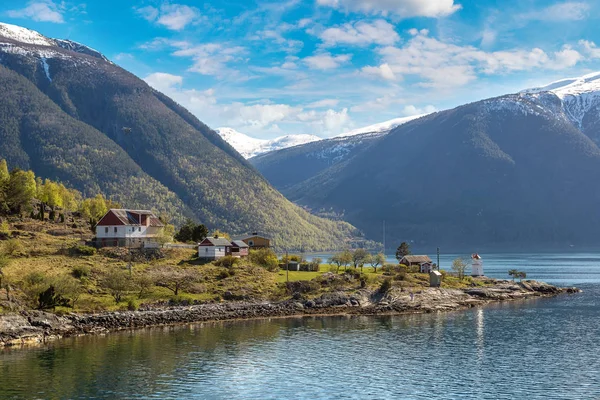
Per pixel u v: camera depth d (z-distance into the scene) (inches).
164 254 7490.2
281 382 3927.2
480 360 4493.1
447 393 3715.6
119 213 7632.9
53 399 3521.2
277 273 7534.5
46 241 7367.1
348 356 4601.4
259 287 6815.9
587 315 6599.4
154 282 6545.3
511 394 3688.5
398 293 7130.9
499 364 4375.0
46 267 6378.0
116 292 6033.5
